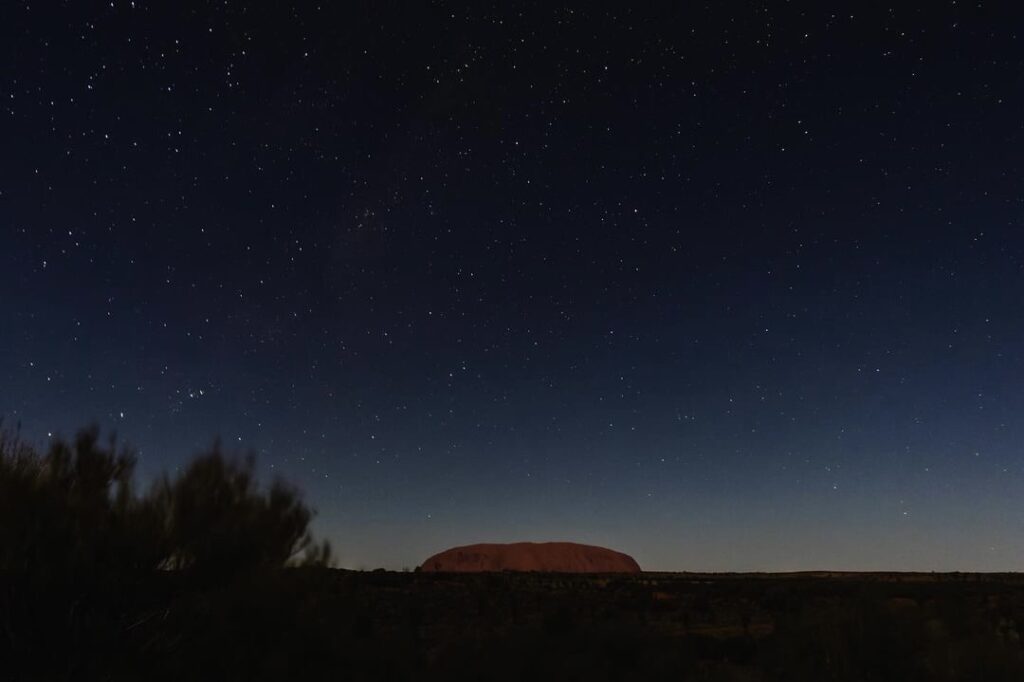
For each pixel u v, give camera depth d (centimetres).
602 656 993
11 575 753
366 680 849
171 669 785
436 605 2205
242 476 927
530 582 3503
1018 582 3919
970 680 984
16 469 798
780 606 2492
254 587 827
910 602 1983
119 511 830
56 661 761
